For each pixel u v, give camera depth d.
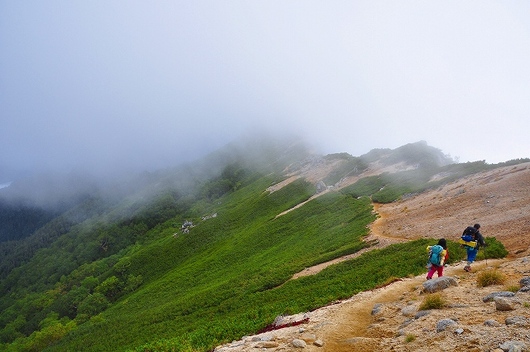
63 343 73.25
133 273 129.62
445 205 45.91
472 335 9.37
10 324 122.94
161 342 27.03
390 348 10.30
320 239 58.94
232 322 27.89
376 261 32.81
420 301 14.59
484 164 64.94
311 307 21.80
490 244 24.97
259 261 65.94
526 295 11.43
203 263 89.69
